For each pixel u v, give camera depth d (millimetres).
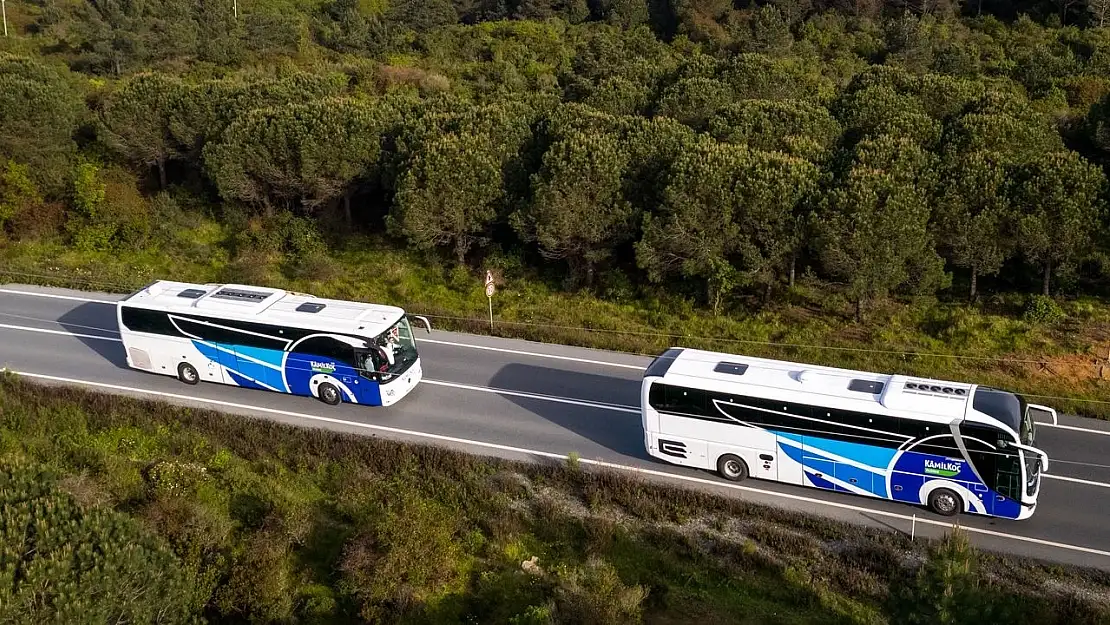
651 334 28906
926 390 18797
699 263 29609
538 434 22906
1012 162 28938
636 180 31734
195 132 38844
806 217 28422
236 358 24672
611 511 19578
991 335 27375
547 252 32094
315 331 23609
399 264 34688
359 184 36625
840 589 17125
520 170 33562
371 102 39125
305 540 18969
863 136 33969
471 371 26719
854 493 19812
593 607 16219
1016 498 18094
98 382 25828
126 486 20047
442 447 21922
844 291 29078
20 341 28688
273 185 36719
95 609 14203
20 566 14258
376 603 17188
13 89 36500
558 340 28797
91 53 48562
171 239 36625
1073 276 28688
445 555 17953
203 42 50781
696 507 19578
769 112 34438
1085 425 22891
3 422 22938
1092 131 33562
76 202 37062
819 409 19047
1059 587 16719
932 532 18594
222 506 19797
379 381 23500
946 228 28406
